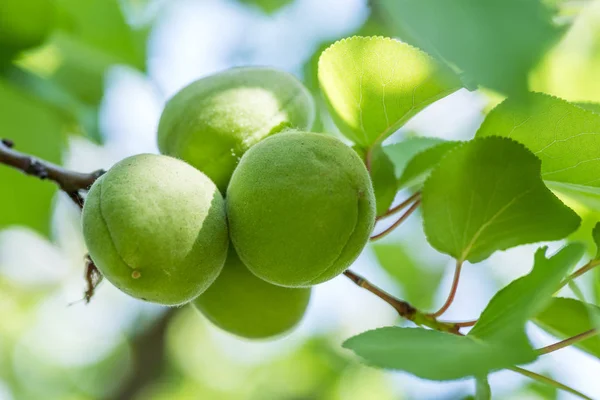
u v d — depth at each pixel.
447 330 0.35
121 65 0.48
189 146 0.35
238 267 0.34
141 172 0.32
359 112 0.35
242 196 0.32
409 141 0.39
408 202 0.36
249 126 0.34
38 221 0.46
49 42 0.44
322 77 0.34
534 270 0.32
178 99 0.35
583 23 0.45
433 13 0.25
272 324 0.35
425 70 0.33
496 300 0.32
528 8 0.25
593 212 0.37
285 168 0.32
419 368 0.30
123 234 0.31
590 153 0.33
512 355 0.30
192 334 0.91
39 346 0.92
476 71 0.25
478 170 0.34
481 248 0.35
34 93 0.43
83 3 0.46
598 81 0.45
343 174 0.32
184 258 0.32
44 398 0.93
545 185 0.34
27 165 0.36
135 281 0.32
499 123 0.34
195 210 0.32
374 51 0.33
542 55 0.25
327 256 0.32
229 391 0.91
